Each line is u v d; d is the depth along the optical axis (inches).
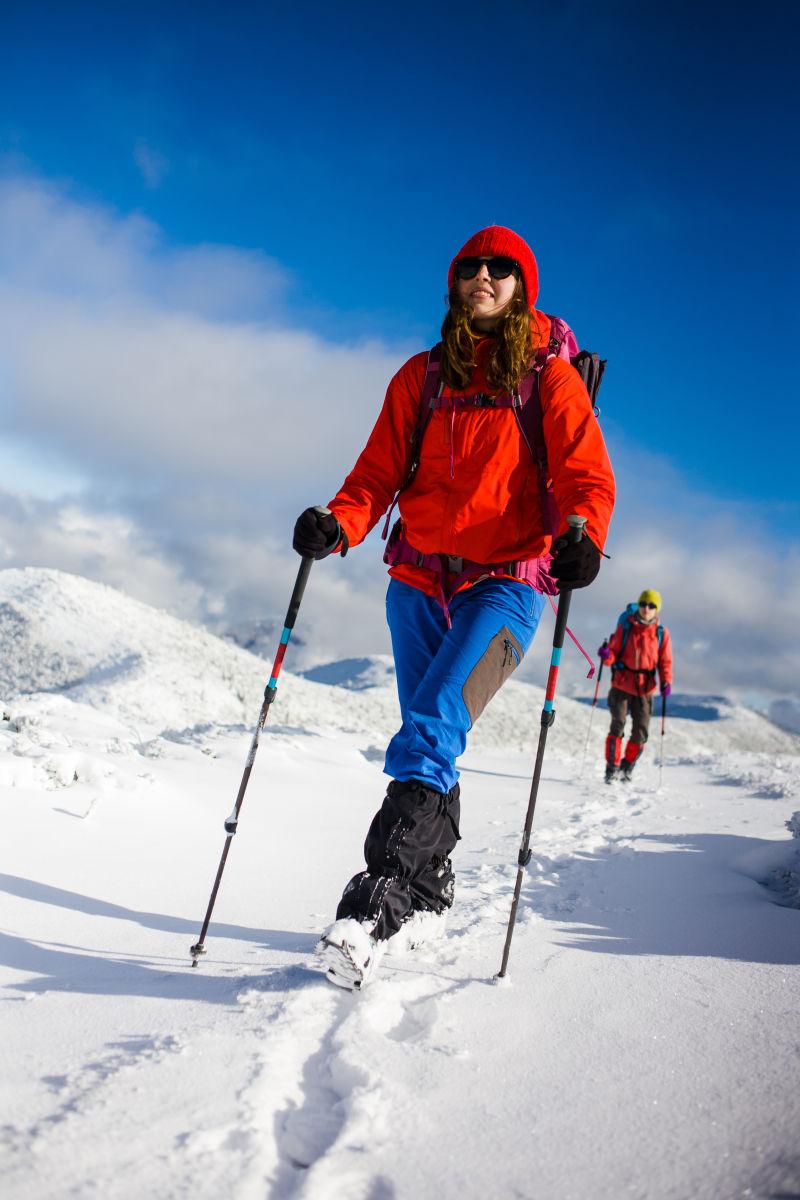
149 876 138.3
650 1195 56.0
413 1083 69.8
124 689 1243.8
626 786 349.4
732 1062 76.1
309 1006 82.2
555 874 163.5
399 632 114.4
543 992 93.1
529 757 501.7
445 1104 66.8
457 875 161.2
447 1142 61.5
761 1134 63.4
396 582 115.3
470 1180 57.2
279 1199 54.5
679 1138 63.1
